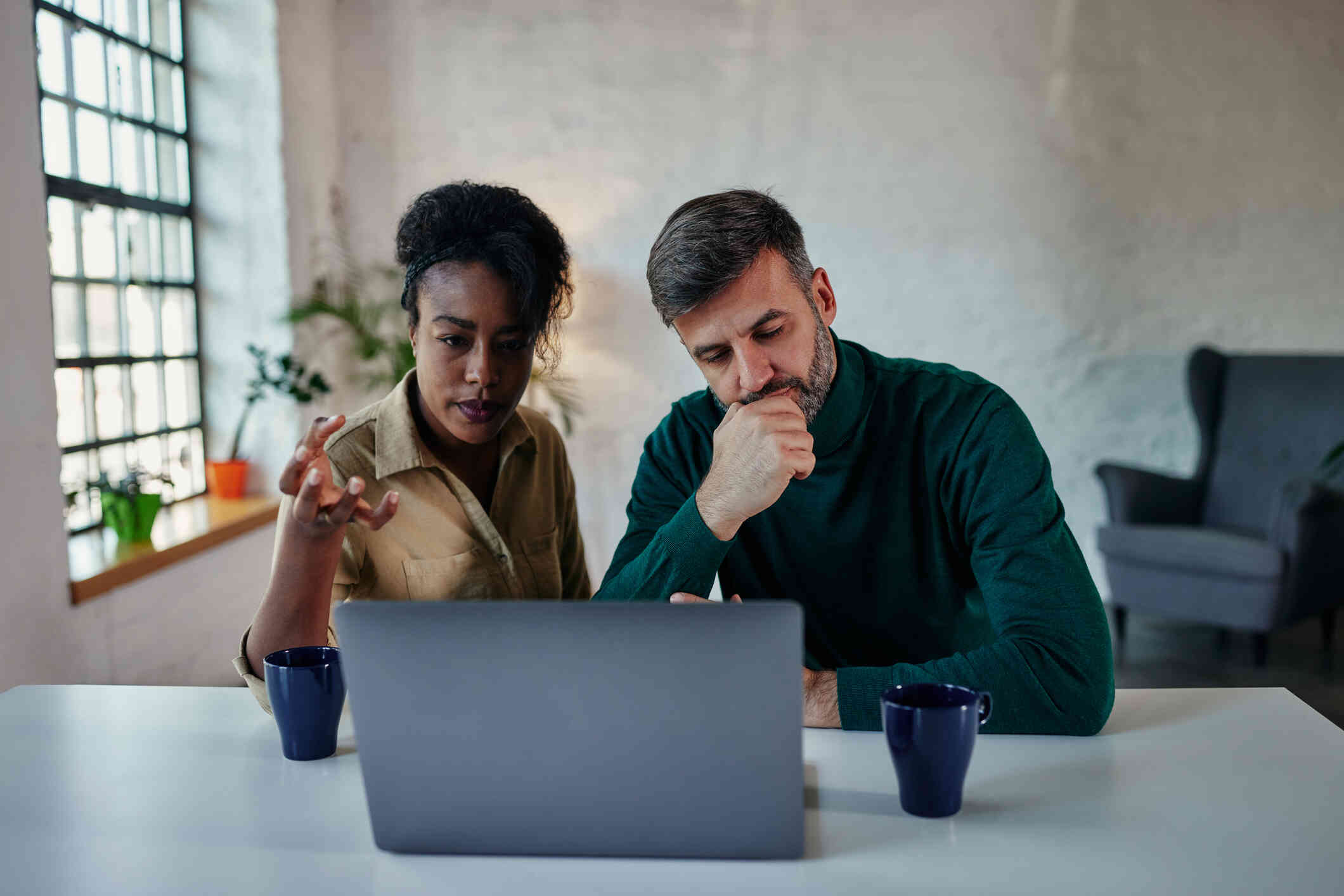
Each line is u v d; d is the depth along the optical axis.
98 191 3.08
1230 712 1.16
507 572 1.41
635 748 0.82
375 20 4.30
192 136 3.67
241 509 3.46
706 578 1.21
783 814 0.82
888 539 1.39
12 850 0.87
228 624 3.33
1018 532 1.24
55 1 2.91
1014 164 4.28
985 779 0.99
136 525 2.89
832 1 4.24
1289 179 4.27
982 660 1.12
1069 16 4.22
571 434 4.41
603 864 0.84
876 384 1.38
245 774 1.02
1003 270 4.33
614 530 4.45
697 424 1.47
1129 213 4.29
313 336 3.95
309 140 3.98
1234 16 4.21
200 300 3.72
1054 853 0.84
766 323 1.23
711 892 0.79
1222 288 4.32
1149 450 4.39
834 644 1.45
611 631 0.80
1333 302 4.31
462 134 4.34
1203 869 0.81
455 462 1.42
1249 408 4.06
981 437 1.31
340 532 1.07
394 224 4.36
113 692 1.27
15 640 2.31
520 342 1.30
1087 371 4.36
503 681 0.81
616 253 4.35
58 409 2.76
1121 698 1.22
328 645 1.13
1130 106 4.25
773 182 4.33
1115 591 3.94
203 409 3.75
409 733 0.83
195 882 0.81
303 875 0.82
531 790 0.83
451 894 0.79
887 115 4.28
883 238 4.33
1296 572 3.51
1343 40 4.21
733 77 4.29
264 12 3.63
